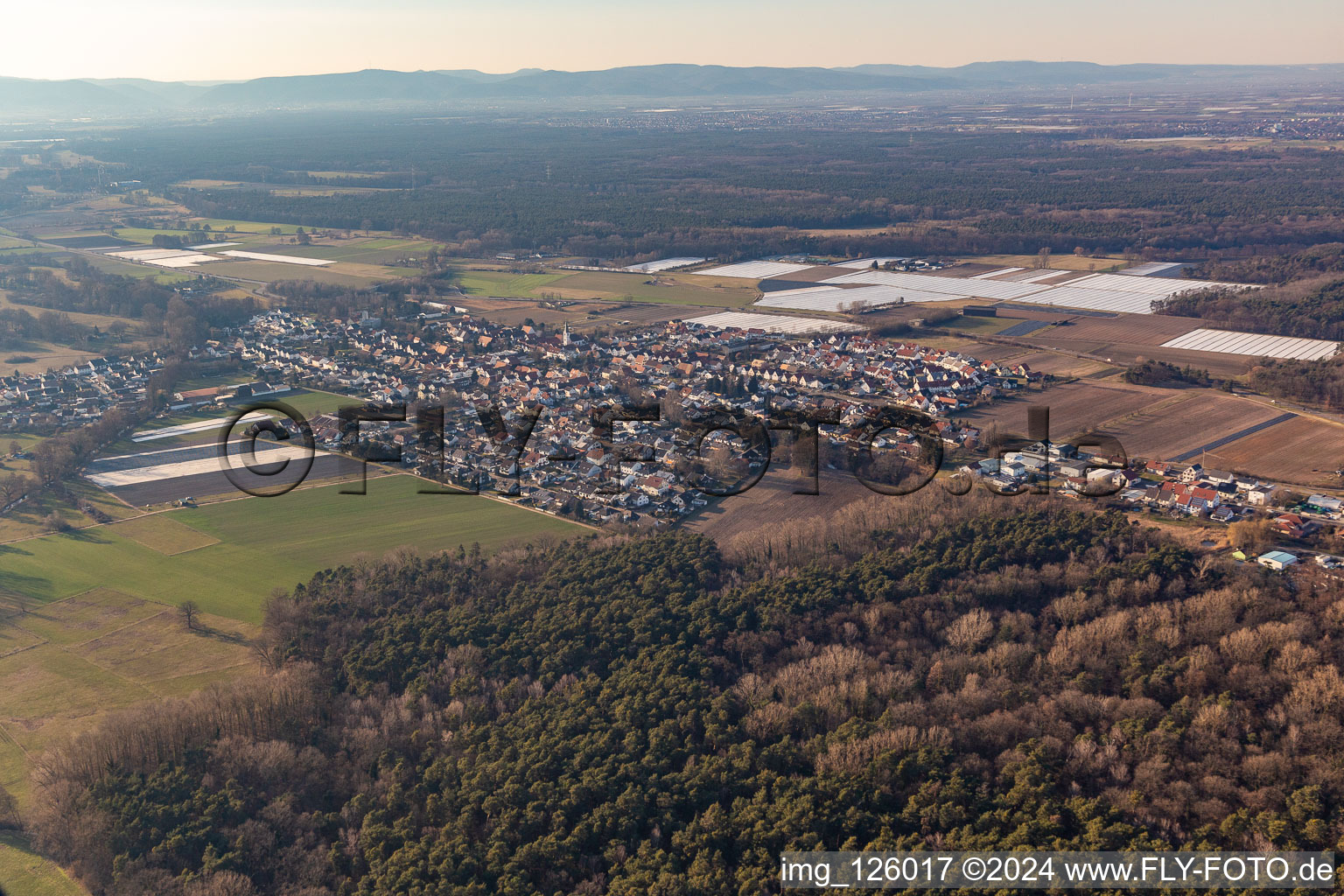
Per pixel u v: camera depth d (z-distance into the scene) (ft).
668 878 483.92
